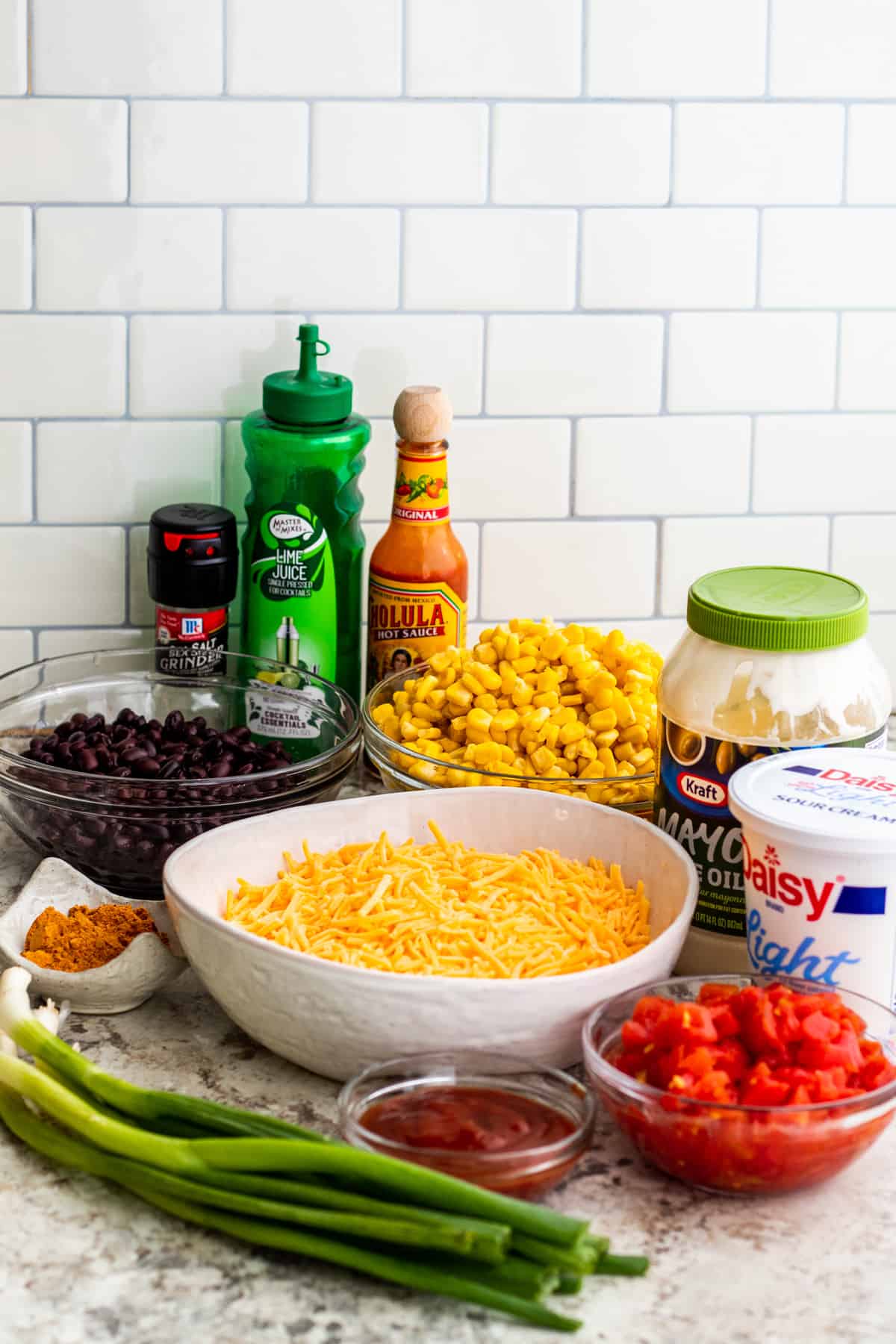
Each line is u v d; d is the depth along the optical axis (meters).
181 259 1.42
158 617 1.44
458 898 1.10
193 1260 0.88
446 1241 0.82
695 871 1.07
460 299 1.47
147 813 1.21
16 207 1.39
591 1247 0.84
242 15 1.37
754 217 1.48
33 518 1.48
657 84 1.43
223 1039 1.08
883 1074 0.93
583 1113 0.94
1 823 1.38
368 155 1.42
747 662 1.07
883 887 0.98
